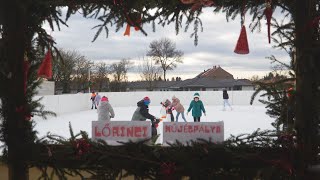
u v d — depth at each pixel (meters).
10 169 2.59
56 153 2.51
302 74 2.19
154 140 2.52
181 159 2.31
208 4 2.60
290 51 2.40
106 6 2.64
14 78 2.58
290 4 2.44
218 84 46.72
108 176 2.47
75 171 2.53
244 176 2.29
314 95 2.20
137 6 2.63
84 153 2.47
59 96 22.38
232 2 2.75
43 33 2.66
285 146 2.29
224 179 2.29
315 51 2.11
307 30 2.21
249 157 2.24
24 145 2.54
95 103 26.91
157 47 30.38
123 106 30.72
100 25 2.64
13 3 2.50
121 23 2.73
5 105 2.59
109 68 38.28
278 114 2.47
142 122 2.53
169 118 14.79
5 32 2.61
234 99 31.56
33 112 2.71
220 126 2.43
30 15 2.61
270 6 2.40
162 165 2.32
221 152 2.29
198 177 2.31
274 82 2.37
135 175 2.43
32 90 2.74
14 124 2.57
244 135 2.43
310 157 2.20
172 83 50.12
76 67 34.00
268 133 2.38
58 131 11.31
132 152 2.44
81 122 16.06
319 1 2.29
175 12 2.87
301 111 2.21
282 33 2.36
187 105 30.64
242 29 2.45
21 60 2.59
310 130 2.20
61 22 2.69
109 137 2.56
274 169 2.17
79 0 2.64
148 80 44.28
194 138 2.46
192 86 47.53
